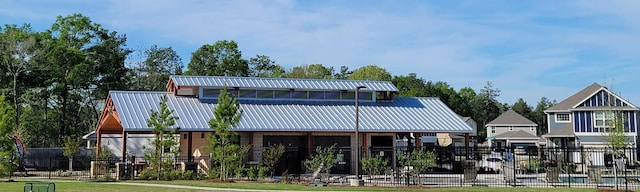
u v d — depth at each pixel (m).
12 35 59.47
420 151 30.45
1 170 30.38
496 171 38.78
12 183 27.34
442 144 60.22
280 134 38.34
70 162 40.66
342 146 39.44
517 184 28.97
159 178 31.41
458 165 39.53
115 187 25.38
